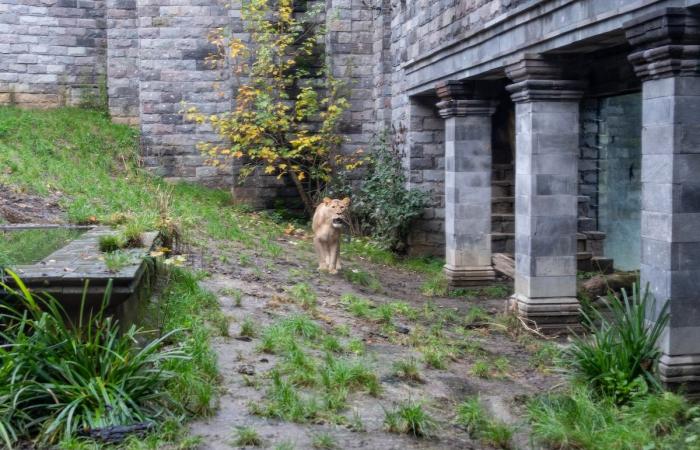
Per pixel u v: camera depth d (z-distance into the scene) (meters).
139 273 5.62
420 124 13.45
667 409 5.41
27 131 16.92
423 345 7.44
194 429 4.67
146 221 8.54
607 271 11.58
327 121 16.44
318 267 10.97
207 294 7.49
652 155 6.17
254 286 8.71
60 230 8.79
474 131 11.27
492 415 5.60
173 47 18.19
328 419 5.02
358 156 17.19
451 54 10.71
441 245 13.72
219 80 18.36
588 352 6.33
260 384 5.45
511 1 8.54
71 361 4.65
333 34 17.11
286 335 6.57
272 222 16.33
